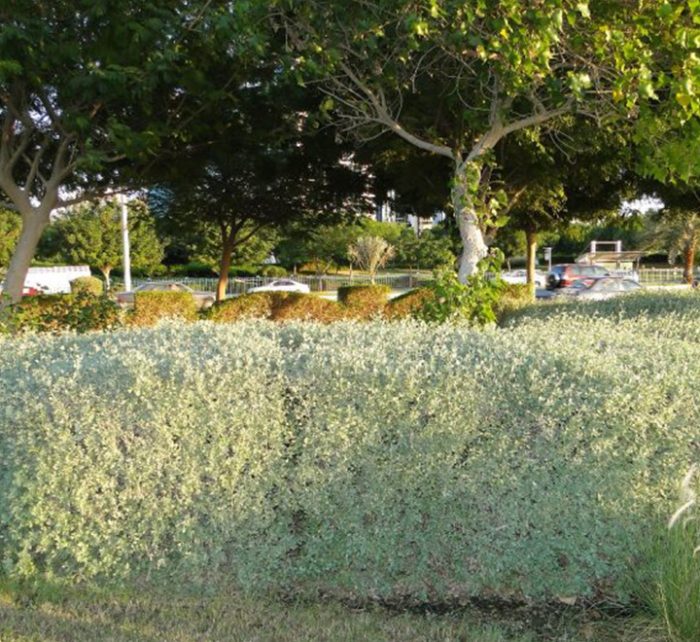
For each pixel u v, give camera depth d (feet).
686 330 18.25
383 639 10.53
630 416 11.30
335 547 11.67
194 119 36.65
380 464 11.50
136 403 11.51
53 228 161.68
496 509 11.51
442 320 21.20
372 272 153.69
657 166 26.58
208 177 52.65
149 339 14.70
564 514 11.43
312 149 46.85
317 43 27.20
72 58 30.91
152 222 75.56
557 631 10.85
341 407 11.53
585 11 21.81
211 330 15.31
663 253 195.72
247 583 11.65
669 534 10.94
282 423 11.66
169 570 11.73
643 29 23.06
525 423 11.46
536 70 23.95
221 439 11.48
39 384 11.95
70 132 34.27
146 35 30.30
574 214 61.87
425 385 11.55
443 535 11.57
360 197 56.54
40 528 11.68
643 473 11.39
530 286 50.08
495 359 12.29
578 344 13.70
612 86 24.93
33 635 10.44
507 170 44.34
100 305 30.40
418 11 24.75
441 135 37.37
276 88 37.19
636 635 10.61
